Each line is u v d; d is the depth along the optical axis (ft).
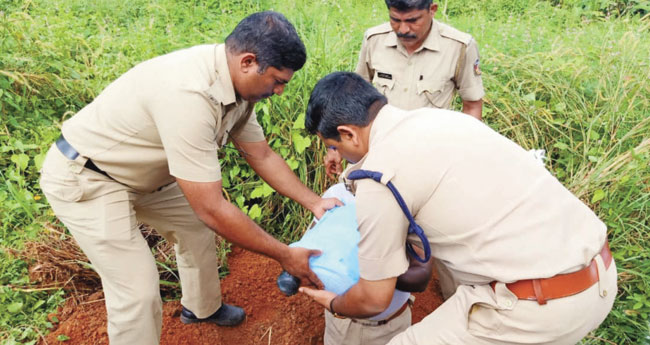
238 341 8.52
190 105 5.64
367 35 9.61
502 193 5.09
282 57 5.61
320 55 11.72
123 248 6.57
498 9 22.44
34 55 12.84
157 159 6.44
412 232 5.37
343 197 7.57
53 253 9.18
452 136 5.14
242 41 5.61
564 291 5.00
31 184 10.72
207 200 5.95
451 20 18.90
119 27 16.97
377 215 5.03
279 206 10.77
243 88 5.97
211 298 8.21
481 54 14.44
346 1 18.78
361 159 5.60
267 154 7.77
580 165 11.46
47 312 8.52
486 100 12.61
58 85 12.52
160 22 17.35
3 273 8.88
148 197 7.23
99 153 6.33
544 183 5.30
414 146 5.06
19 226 9.85
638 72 13.56
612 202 10.30
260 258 10.19
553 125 12.70
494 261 5.10
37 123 11.83
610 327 8.55
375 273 5.24
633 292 9.14
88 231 6.52
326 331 7.39
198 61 5.87
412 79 9.19
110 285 6.63
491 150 5.19
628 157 10.60
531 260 5.00
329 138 5.57
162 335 8.36
